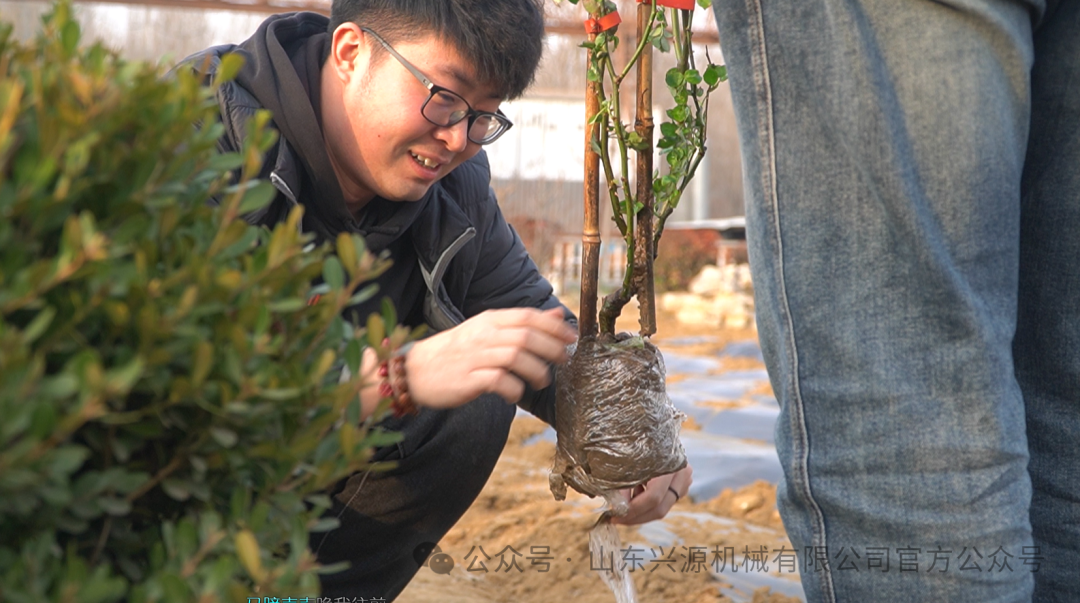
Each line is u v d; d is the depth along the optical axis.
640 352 1.72
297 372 0.99
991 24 1.34
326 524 1.07
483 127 1.89
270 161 1.85
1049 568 1.71
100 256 0.80
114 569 1.00
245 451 0.99
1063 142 1.60
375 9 1.78
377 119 1.79
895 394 1.38
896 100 1.38
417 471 1.95
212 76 1.80
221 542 0.95
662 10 1.67
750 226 1.51
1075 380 1.67
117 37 12.73
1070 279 1.65
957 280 1.36
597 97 1.72
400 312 2.10
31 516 0.88
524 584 2.55
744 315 10.14
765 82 1.44
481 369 1.39
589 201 1.74
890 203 1.36
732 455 3.77
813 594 1.48
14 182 0.83
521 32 1.76
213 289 0.91
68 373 0.81
